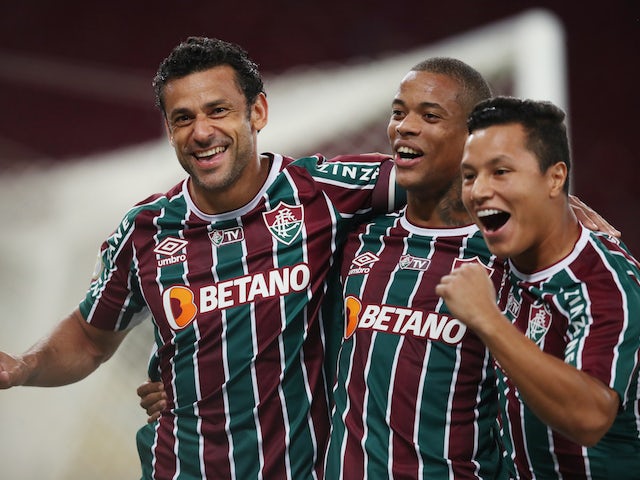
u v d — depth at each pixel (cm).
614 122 5425
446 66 1101
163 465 1178
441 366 1065
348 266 1141
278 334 1133
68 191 2053
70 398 1997
